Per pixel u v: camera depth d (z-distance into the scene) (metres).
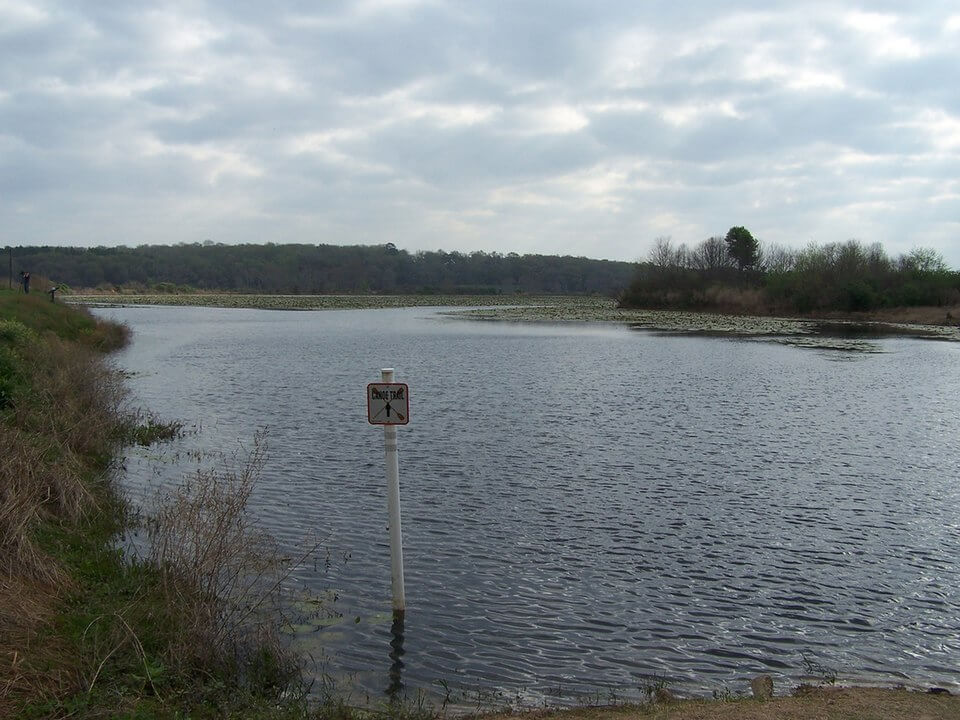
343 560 10.92
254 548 9.70
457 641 8.57
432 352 45.00
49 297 51.09
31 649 6.76
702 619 9.33
